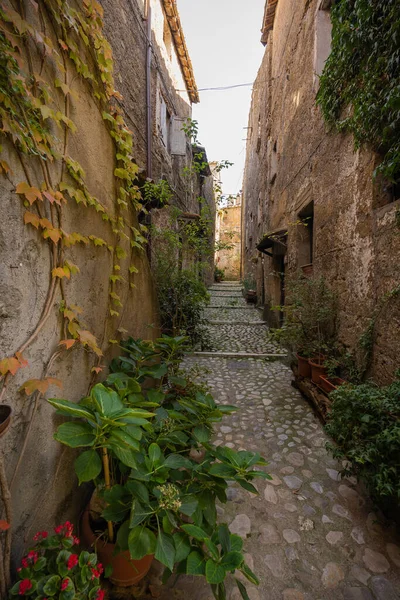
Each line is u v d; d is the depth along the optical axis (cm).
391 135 238
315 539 177
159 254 480
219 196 579
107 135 217
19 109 115
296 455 258
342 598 145
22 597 99
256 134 1259
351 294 315
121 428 129
